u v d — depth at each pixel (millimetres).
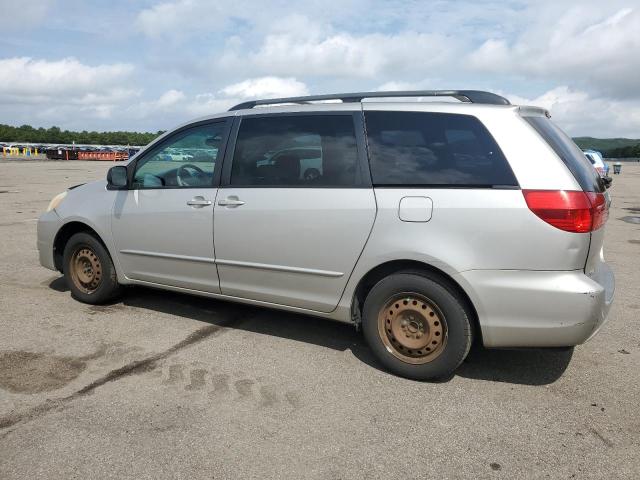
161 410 3162
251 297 4203
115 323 4625
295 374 3684
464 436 2938
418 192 3467
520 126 3383
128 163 4773
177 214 4410
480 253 3297
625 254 7949
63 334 4344
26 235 8875
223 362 3861
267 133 4090
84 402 3238
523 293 3232
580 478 2594
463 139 3471
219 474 2578
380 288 3615
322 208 3742
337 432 2961
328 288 3820
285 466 2648
